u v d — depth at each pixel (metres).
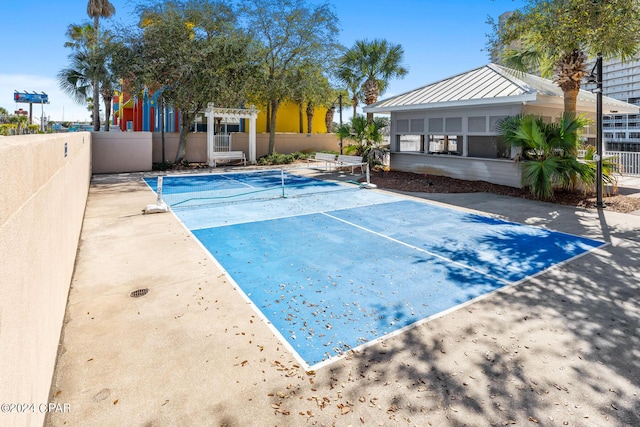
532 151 12.47
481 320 4.37
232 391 3.18
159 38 18.34
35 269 2.51
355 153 20.89
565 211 10.12
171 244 7.18
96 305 4.68
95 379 3.29
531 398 3.10
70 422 2.80
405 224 8.88
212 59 19.48
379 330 4.17
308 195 12.83
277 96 22.83
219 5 19.69
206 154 23.34
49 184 3.26
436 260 6.41
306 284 5.41
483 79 15.23
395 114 18.11
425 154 16.70
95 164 18.58
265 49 21.69
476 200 11.74
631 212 9.88
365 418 2.89
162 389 3.19
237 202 11.56
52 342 3.26
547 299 4.89
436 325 4.27
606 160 11.87
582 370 3.44
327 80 23.23
